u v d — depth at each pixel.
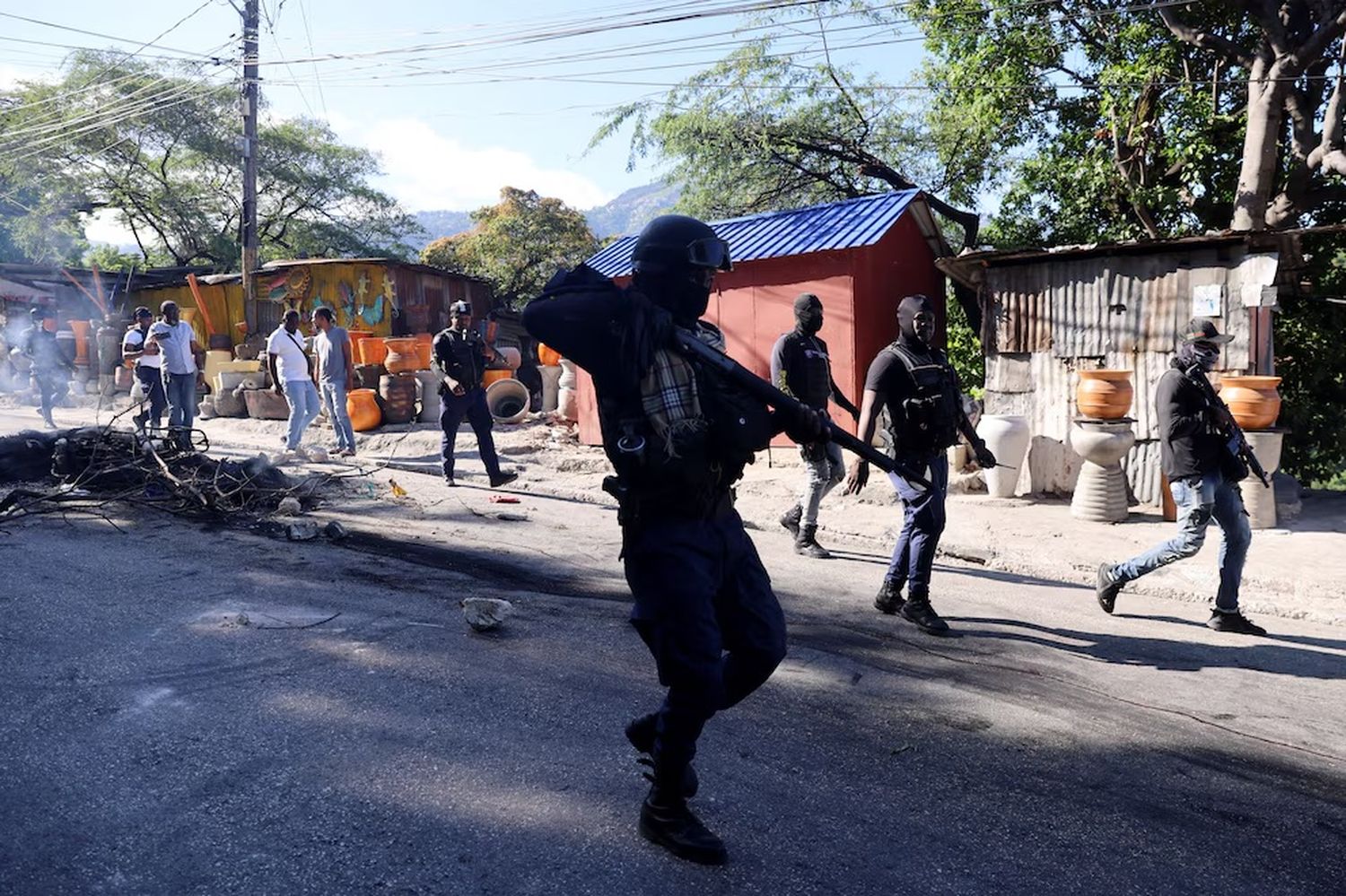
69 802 3.00
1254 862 2.97
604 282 2.79
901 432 5.37
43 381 15.52
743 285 11.88
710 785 3.30
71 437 8.64
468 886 2.62
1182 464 5.39
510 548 7.04
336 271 20.16
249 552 6.35
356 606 5.19
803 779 3.40
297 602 5.21
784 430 2.91
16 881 2.57
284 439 13.35
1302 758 3.83
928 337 5.43
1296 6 13.41
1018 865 2.88
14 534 6.61
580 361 2.75
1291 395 14.27
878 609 5.77
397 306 20.25
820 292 11.32
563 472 11.38
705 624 2.72
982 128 16.75
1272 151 13.16
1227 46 13.80
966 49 16.61
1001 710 4.21
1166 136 14.80
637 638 4.89
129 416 16.95
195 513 7.49
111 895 2.52
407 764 3.33
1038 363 10.04
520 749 3.49
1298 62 12.71
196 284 21.14
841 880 2.74
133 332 11.77
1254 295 8.73
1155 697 4.49
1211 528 8.41
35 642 4.41
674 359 2.75
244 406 15.88
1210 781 3.57
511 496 9.53
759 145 20.86
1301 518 8.91
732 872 2.76
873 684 4.46
